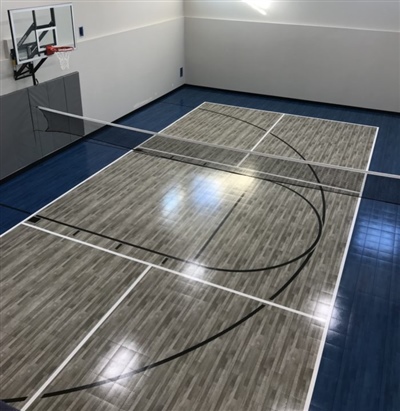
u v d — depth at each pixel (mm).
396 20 8148
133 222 5082
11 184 5871
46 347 3479
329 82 9086
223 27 9516
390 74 8539
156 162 6574
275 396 3137
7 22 5559
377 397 3184
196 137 7543
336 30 8594
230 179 6105
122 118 8312
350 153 7043
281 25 8992
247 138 7555
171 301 3951
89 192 5699
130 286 4113
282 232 4957
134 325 3691
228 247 4688
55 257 4469
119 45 7738
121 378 3234
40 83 6219
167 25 9125
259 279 4246
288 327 3715
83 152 6836
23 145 6094
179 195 5668
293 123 8258
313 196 5711
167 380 3225
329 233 4965
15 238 4754
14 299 3936
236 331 3658
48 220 5094
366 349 3557
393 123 8352
